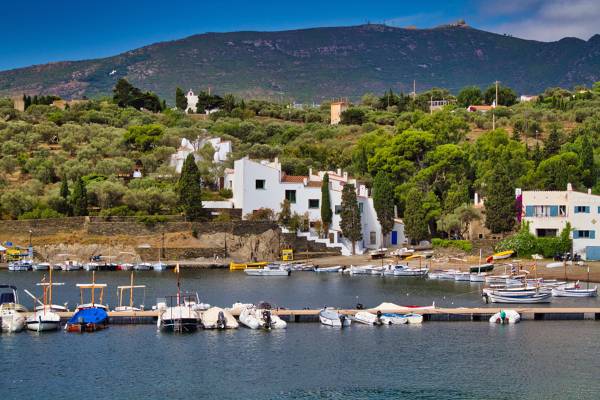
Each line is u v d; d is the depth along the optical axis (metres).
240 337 101.19
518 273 145.12
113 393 81.00
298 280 148.38
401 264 161.38
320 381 84.44
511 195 166.50
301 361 91.06
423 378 85.44
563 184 181.75
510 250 162.50
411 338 101.12
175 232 169.75
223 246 170.62
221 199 183.75
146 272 158.12
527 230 162.88
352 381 84.38
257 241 172.75
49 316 104.50
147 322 108.38
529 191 165.38
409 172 198.38
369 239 184.75
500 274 148.50
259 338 100.75
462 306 120.06
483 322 110.62
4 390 81.62
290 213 178.88
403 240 187.00
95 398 79.62
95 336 101.25
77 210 173.25
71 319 104.06
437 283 144.88
